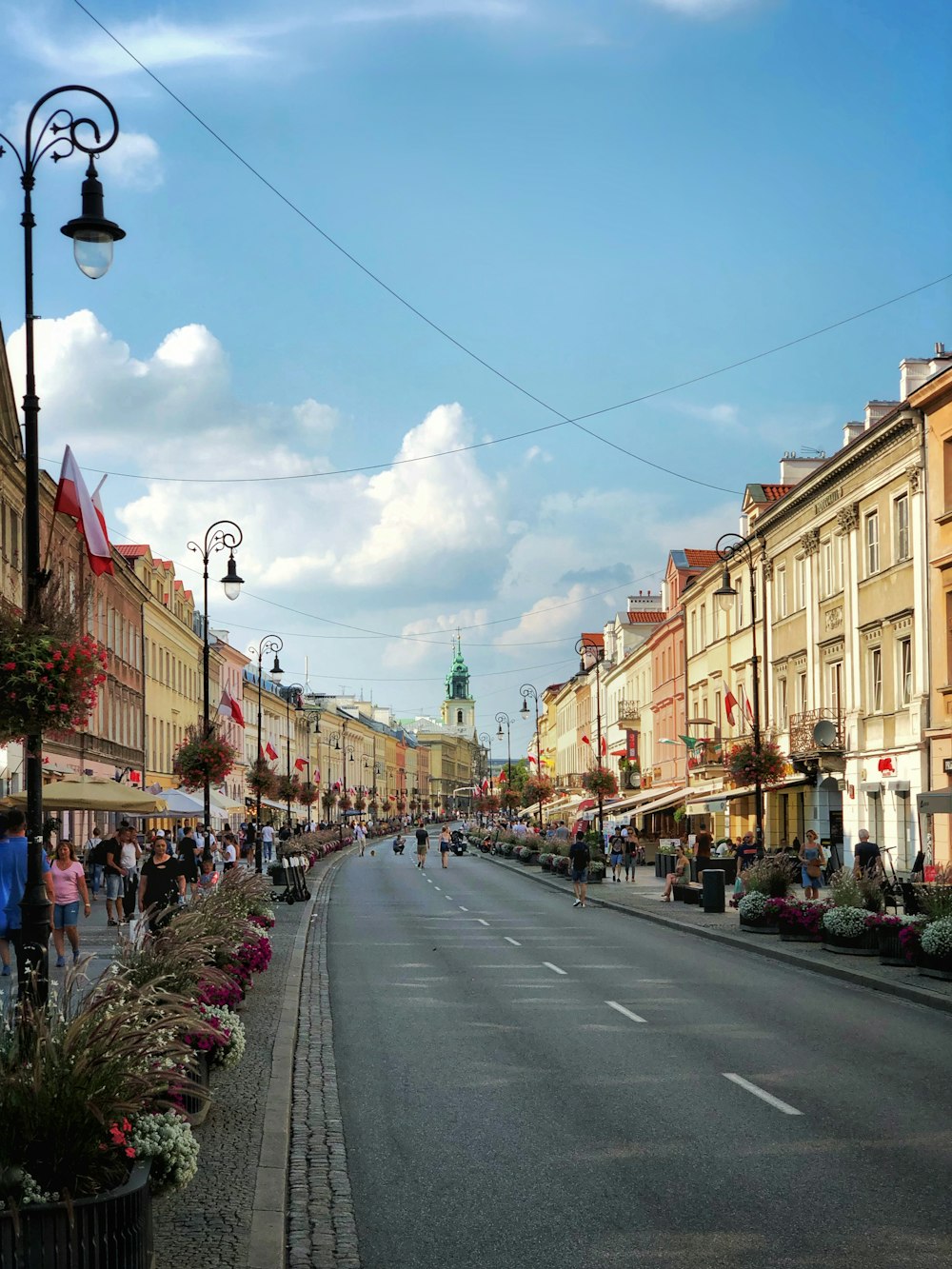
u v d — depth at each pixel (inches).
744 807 2091.5
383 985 732.7
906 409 1427.2
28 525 495.2
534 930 1126.4
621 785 3129.9
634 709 3280.0
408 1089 442.9
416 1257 269.3
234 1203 293.4
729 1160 341.7
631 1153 350.6
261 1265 250.5
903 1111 399.2
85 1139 222.1
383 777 7573.8
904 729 1467.8
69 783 1125.1
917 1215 292.0
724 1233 280.7
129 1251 210.2
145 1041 243.6
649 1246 273.0
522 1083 450.6
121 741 2311.8
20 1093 221.1
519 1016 611.8
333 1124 389.1
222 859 1728.6
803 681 1867.6
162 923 534.6
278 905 1443.2
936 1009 631.8
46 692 496.7
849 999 671.8
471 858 3127.5
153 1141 261.4
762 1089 434.3
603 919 1269.7
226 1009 461.7
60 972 689.0
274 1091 424.5
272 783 2578.7
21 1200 204.8
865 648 1605.6
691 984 734.5
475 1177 330.3
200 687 3321.9
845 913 848.9
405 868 2532.0
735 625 2236.7
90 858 1346.0
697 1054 504.7
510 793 4510.3
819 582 1785.2
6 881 620.1
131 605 2437.3
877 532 1572.3
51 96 487.2
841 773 1679.4
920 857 1277.1
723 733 2306.8
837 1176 324.8
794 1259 262.5
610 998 676.1
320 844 2819.9
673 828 2642.7
